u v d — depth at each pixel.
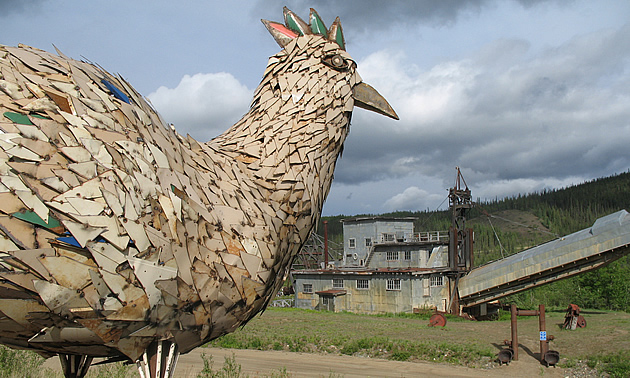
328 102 5.10
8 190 2.81
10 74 3.10
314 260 39.91
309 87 5.04
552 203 125.56
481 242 89.88
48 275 2.88
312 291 31.78
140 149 3.43
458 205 27.39
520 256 23.56
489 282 24.02
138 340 3.41
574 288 33.25
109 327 3.19
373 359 14.03
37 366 7.88
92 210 3.03
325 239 36.78
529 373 12.69
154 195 3.40
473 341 16.30
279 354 14.38
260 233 4.20
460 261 27.27
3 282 2.78
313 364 13.03
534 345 15.56
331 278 30.98
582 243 20.48
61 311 2.97
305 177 4.76
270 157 4.68
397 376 12.03
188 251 3.56
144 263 3.23
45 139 3.00
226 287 3.81
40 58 3.34
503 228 113.88
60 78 3.29
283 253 4.48
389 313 27.67
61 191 2.96
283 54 5.15
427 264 29.75
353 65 5.46
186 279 3.50
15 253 2.77
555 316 23.19
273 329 18.67
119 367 7.48
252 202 4.30
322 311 29.33
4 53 3.21
